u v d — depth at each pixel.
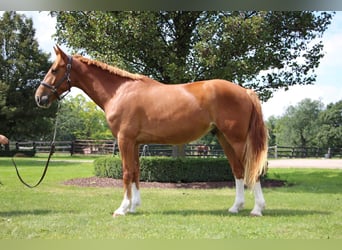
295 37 11.83
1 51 31.12
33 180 11.48
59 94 6.32
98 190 9.32
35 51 31.50
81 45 11.31
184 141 5.97
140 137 6.01
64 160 23.23
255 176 5.73
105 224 5.18
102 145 31.52
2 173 13.57
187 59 10.97
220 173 11.56
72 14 11.01
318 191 9.66
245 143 5.79
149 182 11.23
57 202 7.26
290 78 12.15
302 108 58.25
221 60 10.44
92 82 6.25
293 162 24.08
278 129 66.62
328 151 32.38
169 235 4.61
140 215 5.87
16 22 31.75
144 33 10.16
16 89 30.88
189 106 5.75
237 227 5.02
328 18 11.68
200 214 5.98
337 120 54.88
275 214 5.98
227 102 5.74
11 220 5.41
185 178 11.32
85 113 50.81
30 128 31.30
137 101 5.91
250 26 9.78
